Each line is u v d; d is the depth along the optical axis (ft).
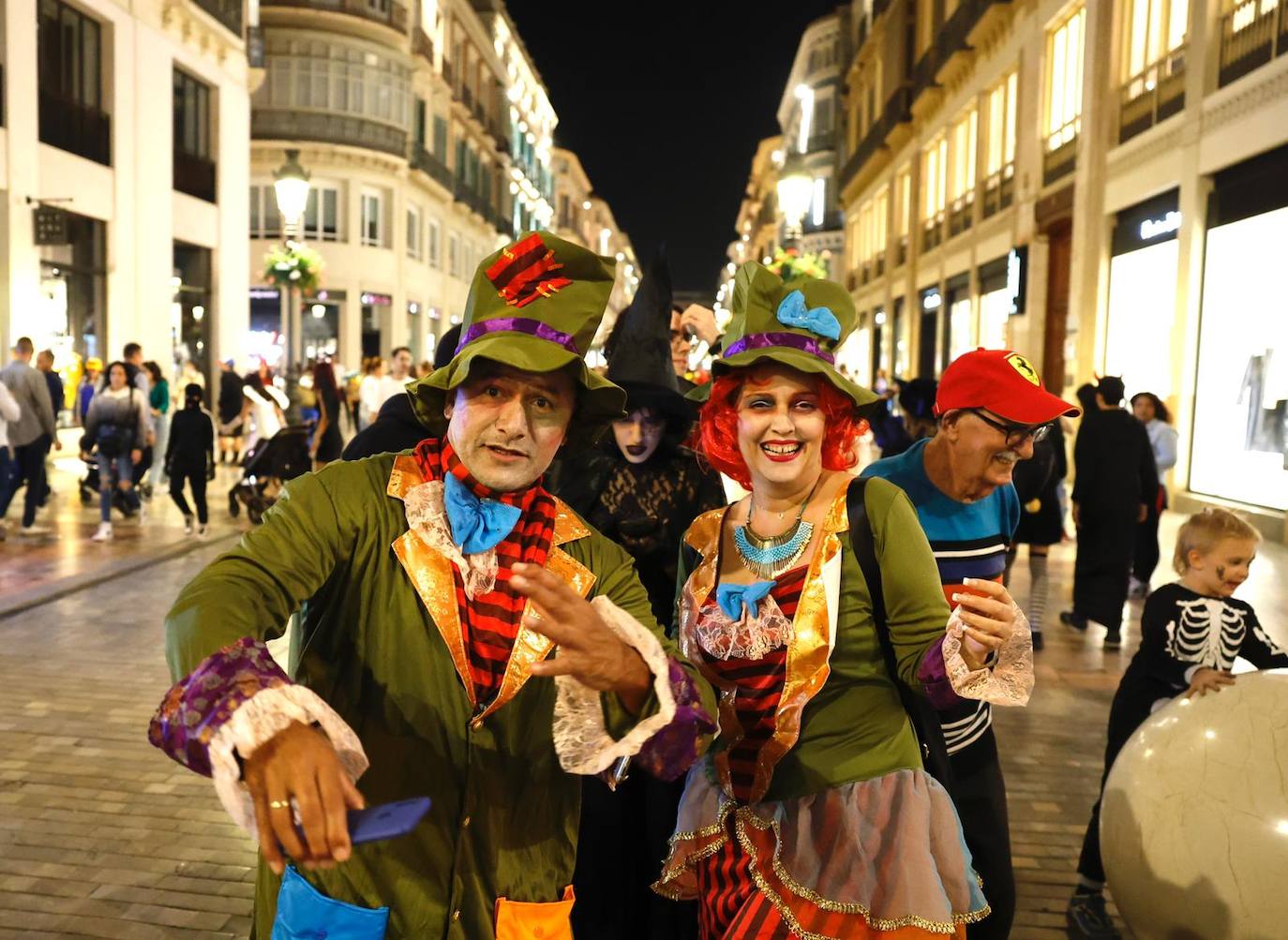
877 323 122.52
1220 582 11.08
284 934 5.72
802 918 6.85
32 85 54.19
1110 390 24.52
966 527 9.52
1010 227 71.72
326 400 45.27
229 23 76.23
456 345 10.62
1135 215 52.75
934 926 6.57
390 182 121.70
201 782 15.31
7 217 52.85
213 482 53.01
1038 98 65.72
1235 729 9.01
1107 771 11.67
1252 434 41.01
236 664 4.46
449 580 5.70
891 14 107.86
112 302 62.49
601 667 4.96
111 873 12.52
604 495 10.76
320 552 5.60
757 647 7.14
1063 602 28.81
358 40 115.55
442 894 5.69
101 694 19.13
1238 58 42.45
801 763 7.13
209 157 76.48
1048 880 12.94
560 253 5.88
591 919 9.56
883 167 117.91
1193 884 8.73
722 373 7.77
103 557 31.53
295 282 58.80
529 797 5.98
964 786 8.75
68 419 59.21
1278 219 39.50
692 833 7.55
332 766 4.15
